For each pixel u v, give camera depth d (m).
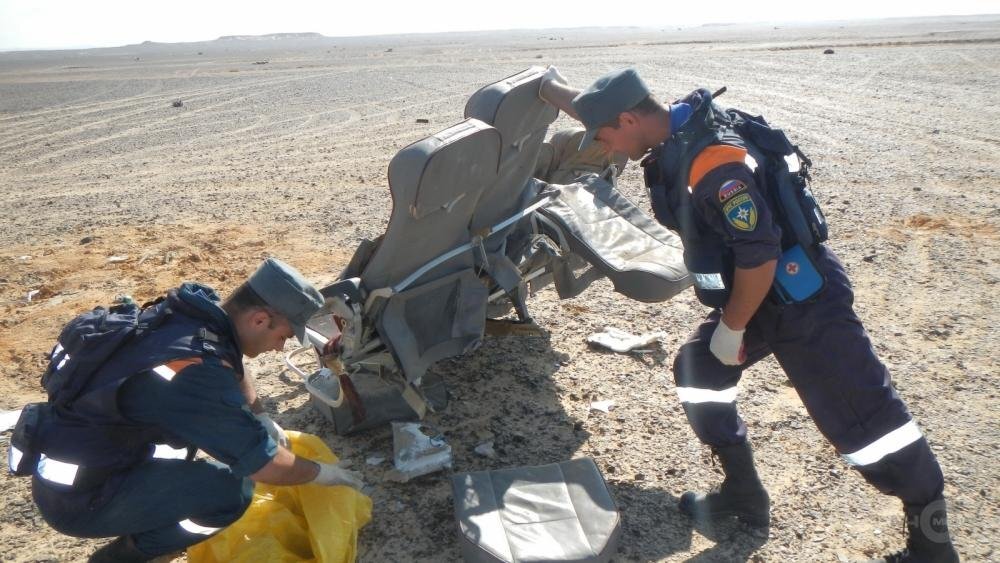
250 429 2.80
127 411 2.73
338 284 3.57
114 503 2.85
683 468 3.94
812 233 2.88
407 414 4.36
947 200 8.50
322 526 3.10
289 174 12.10
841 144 11.98
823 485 3.76
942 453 3.95
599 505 3.28
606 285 6.49
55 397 2.76
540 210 4.38
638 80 2.94
